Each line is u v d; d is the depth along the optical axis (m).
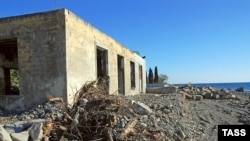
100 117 7.84
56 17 10.89
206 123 11.63
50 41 10.95
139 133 7.71
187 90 29.31
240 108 17.55
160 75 65.12
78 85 11.70
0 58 13.02
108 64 16.48
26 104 11.15
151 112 10.16
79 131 7.58
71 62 11.12
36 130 7.06
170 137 8.25
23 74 11.28
